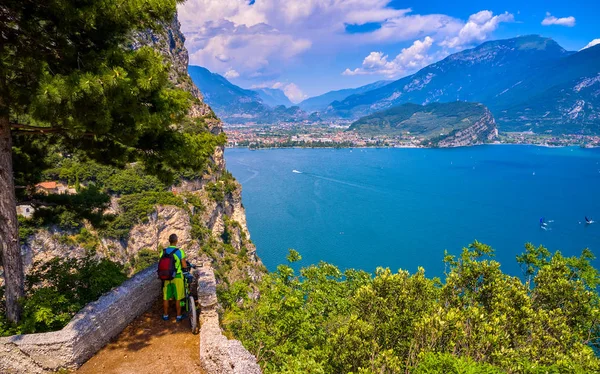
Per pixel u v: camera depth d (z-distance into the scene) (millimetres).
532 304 24672
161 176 13727
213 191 94500
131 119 11242
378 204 166750
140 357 10609
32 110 9328
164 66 11766
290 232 130875
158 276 12234
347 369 18562
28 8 10125
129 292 12188
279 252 114312
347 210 157500
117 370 10039
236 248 96438
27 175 15062
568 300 23812
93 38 10969
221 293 21703
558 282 23719
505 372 15891
